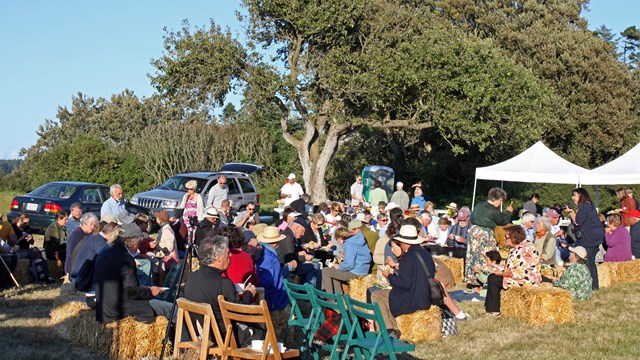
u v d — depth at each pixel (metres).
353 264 11.26
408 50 27.23
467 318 10.37
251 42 27.66
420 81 26.36
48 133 72.31
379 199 22.08
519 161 21.56
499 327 9.85
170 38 27.50
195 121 41.44
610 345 8.89
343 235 12.47
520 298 10.28
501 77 27.52
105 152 36.06
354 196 23.28
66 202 19.45
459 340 9.06
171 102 27.73
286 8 27.23
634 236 15.40
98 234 9.44
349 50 28.19
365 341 7.07
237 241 8.19
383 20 28.14
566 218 21.95
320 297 7.91
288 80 27.23
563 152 38.12
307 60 28.62
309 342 7.57
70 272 10.30
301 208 16.64
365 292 10.64
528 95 28.38
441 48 26.94
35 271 12.93
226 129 43.31
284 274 10.84
